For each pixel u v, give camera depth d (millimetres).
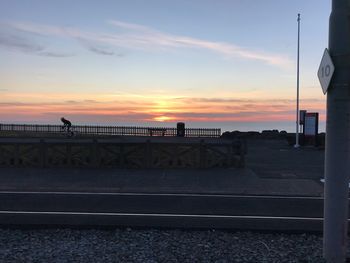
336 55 6211
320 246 7410
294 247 7340
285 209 10711
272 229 8555
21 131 48125
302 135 35750
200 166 19156
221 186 14633
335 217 6270
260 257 6730
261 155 27141
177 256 6773
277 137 44656
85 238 7824
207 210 10492
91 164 19141
